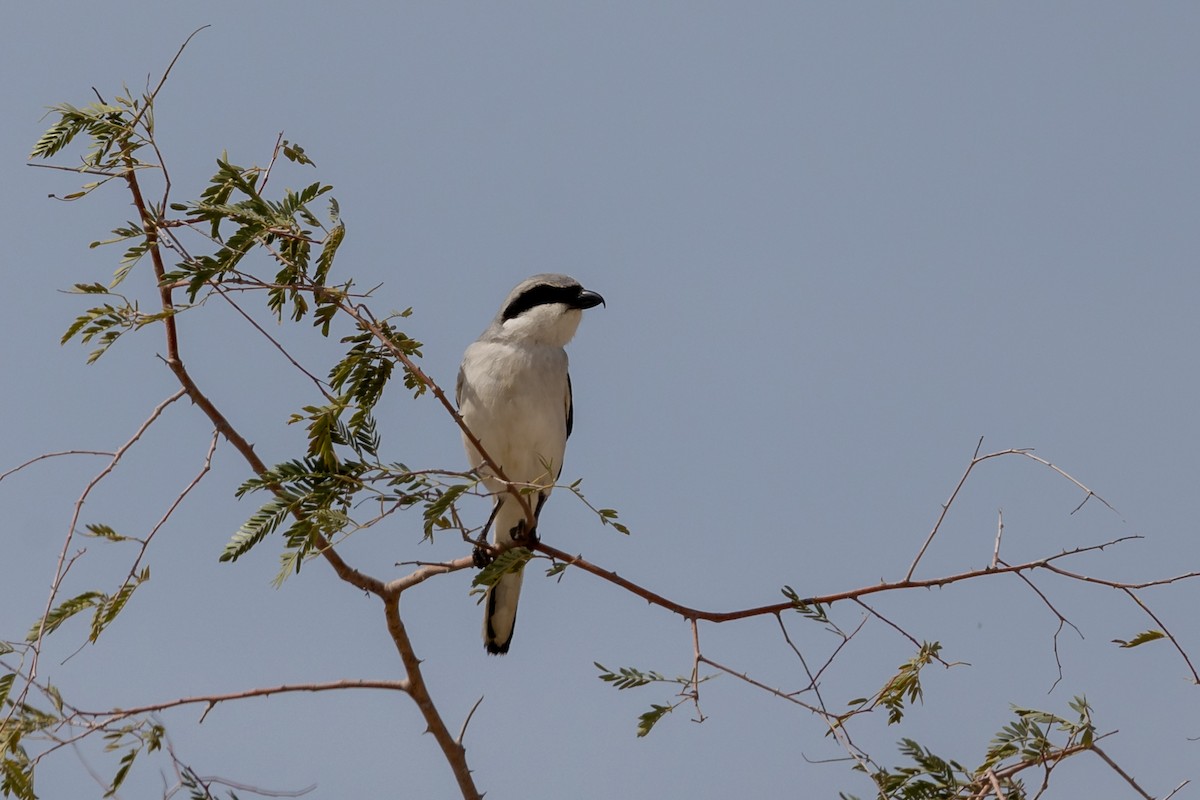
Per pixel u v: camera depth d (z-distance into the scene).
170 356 10.12
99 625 9.70
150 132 9.88
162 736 9.82
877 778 9.34
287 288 9.90
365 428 10.36
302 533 9.35
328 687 11.05
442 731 11.25
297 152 10.09
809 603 10.08
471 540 10.09
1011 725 9.23
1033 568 9.72
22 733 9.44
